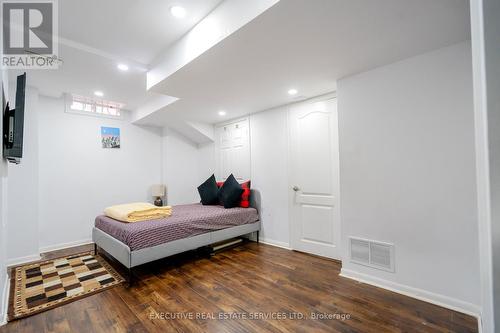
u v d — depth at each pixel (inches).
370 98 88.3
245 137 157.9
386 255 84.5
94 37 80.5
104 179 157.6
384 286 84.7
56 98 139.9
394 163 82.9
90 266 108.6
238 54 73.9
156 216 113.4
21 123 72.5
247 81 97.0
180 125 176.2
